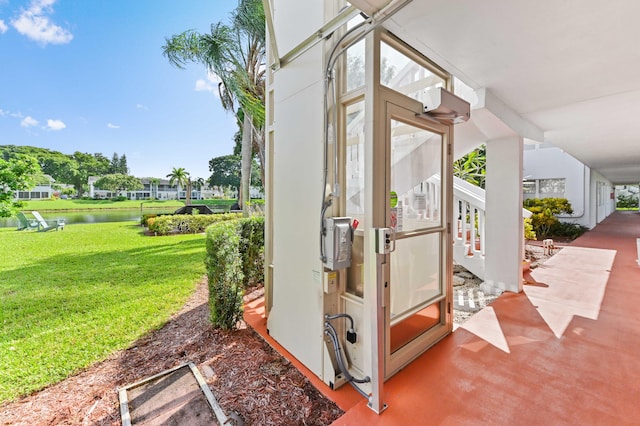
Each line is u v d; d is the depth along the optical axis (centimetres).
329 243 196
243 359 234
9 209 838
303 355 226
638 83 273
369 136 185
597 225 1172
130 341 269
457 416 164
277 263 263
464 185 521
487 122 329
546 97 310
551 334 264
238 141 1880
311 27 221
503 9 167
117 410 179
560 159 1079
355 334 205
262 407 178
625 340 251
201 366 224
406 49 216
